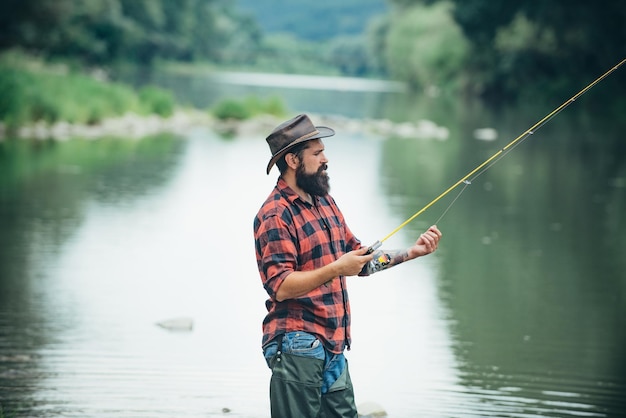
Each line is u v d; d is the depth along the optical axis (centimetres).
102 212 1606
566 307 1066
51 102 3130
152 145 2812
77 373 820
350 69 14375
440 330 973
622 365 872
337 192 1883
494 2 5447
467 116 4438
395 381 821
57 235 1402
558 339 948
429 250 553
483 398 784
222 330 960
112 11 7638
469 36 5750
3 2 4734
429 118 4269
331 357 541
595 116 4347
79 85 3556
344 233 565
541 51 5394
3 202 1675
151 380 806
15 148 2553
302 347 531
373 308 1054
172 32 11669
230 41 14988
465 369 855
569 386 817
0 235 1391
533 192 1944
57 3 4856
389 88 8425
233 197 1811
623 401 784
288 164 539
